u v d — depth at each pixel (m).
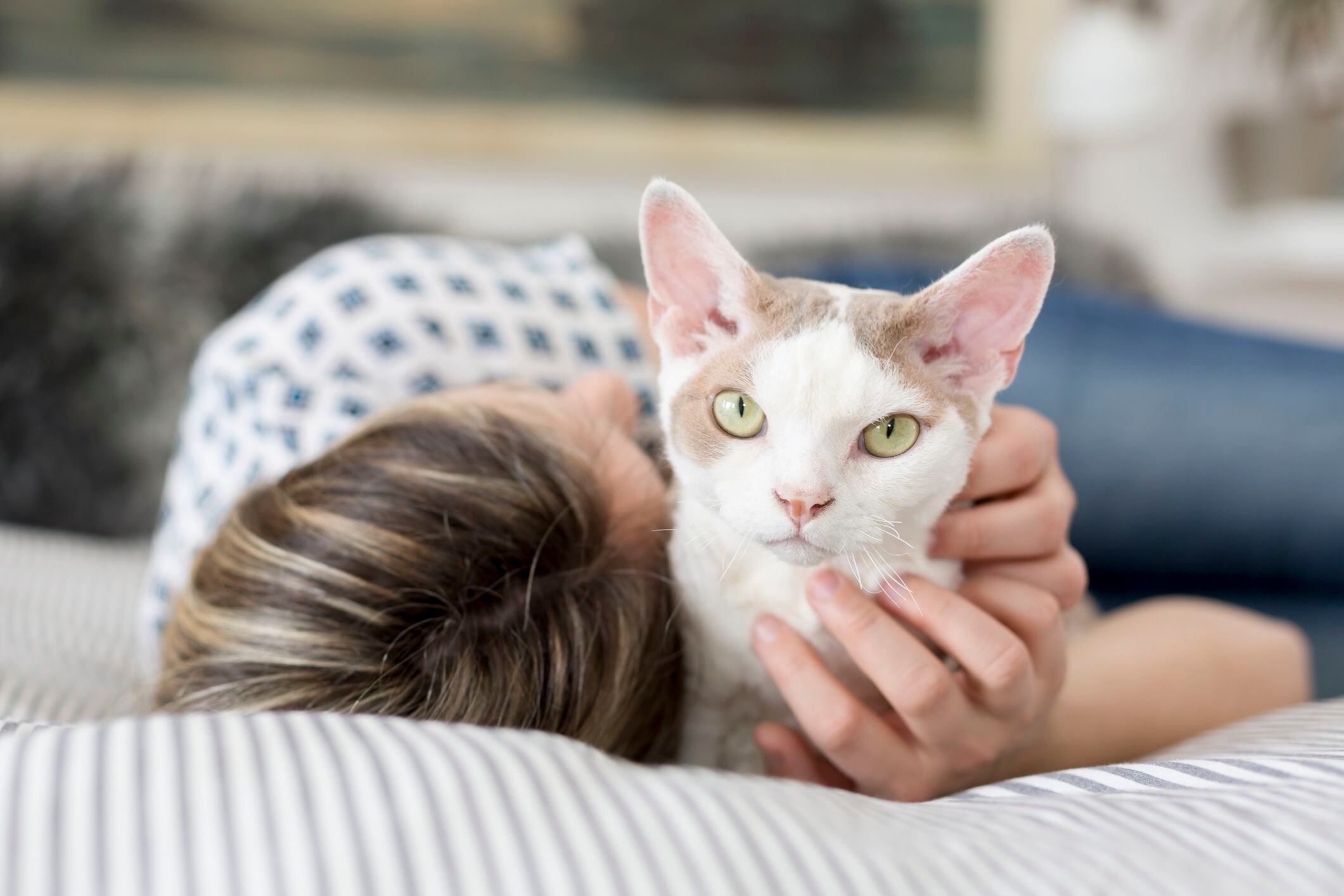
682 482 0.68
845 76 2.71
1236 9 2.75
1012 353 0.65
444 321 0.91
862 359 0.61
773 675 0.64
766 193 2.74
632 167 2.67
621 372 0.98
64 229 1.77
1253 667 0.96
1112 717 0.83
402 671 0.60
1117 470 1.49
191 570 0.74
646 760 0.71
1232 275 2.88
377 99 2.53
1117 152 2.85
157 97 2.42
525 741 0.44
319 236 1.89
